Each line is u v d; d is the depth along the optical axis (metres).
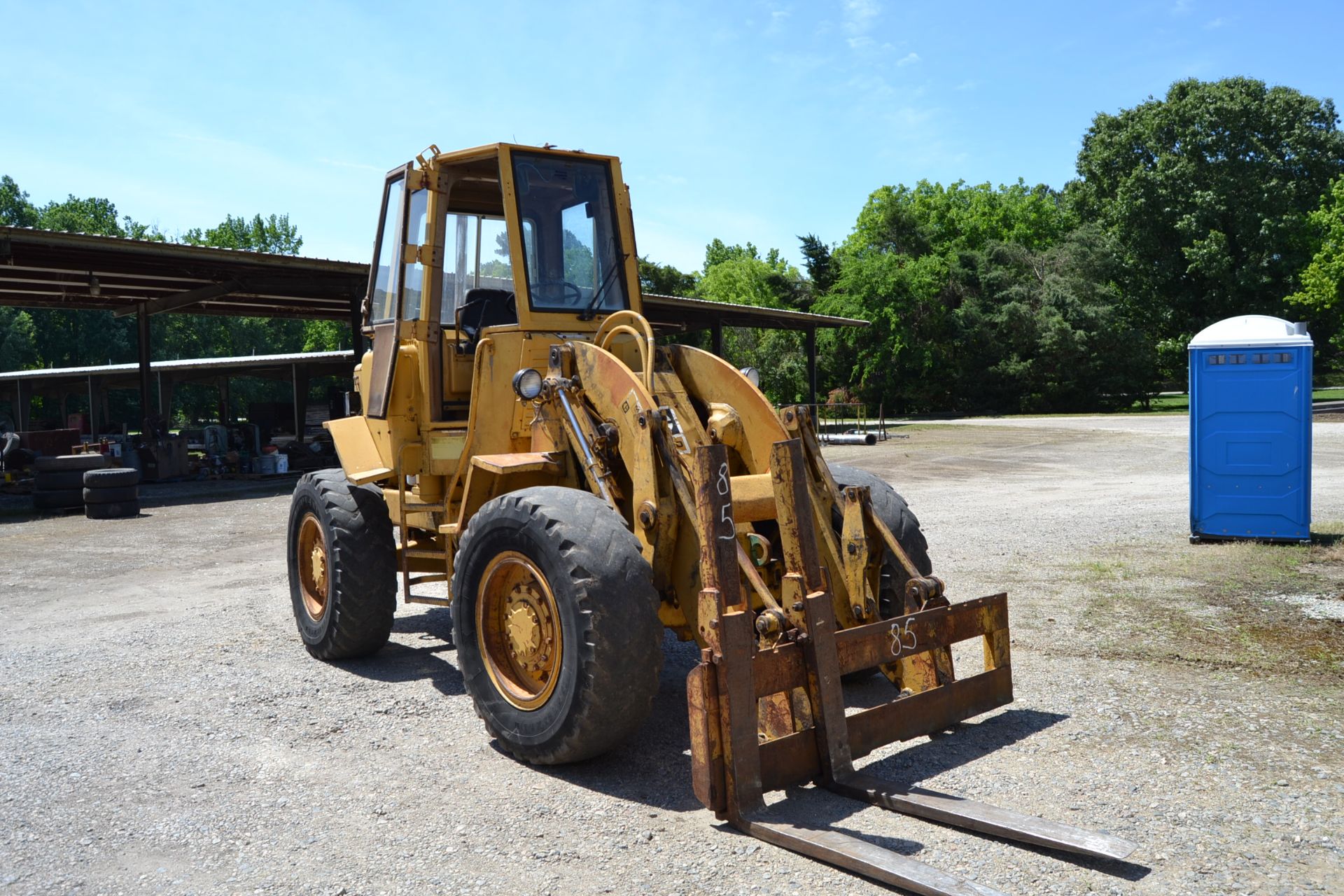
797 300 50.53
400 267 5.33
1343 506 10.23
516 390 4.31
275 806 3.53
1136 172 48.09
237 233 78.62
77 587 8.41
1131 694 4.45
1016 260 49.50
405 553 5.49
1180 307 48.62
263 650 5.91
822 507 4.36
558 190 5.03
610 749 3.75
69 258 15.40
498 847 3.15
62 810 3.54
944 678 3.89
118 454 20.03
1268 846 2.96
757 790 3.23
